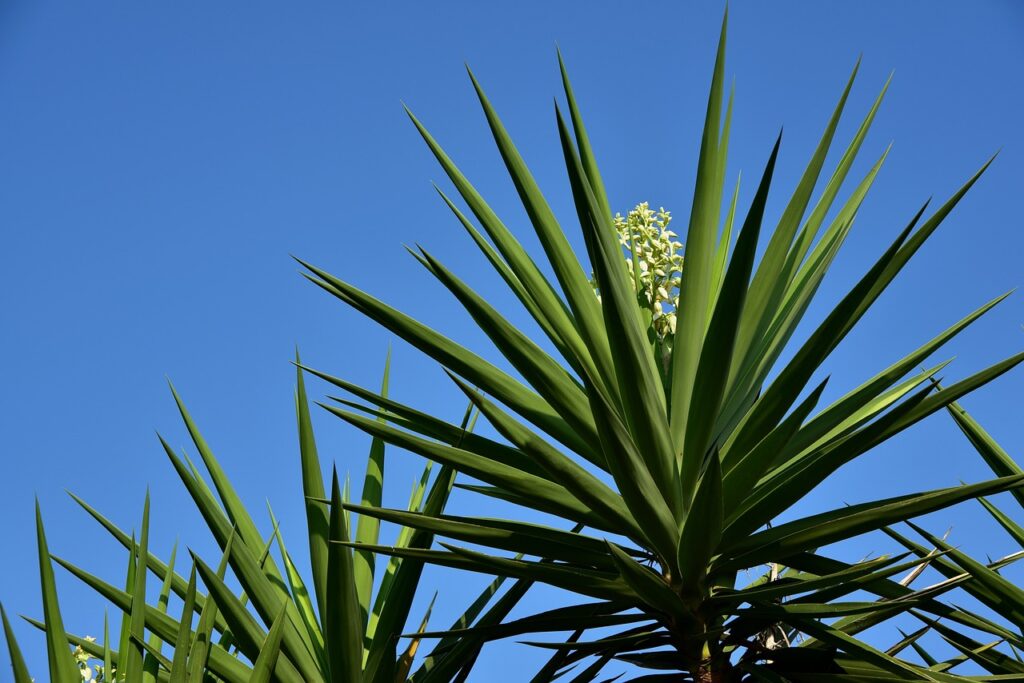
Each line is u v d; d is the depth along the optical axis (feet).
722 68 9.27
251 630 9.39
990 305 9.59
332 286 9.55
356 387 9.87
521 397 9.89
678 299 10.30
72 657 8.48
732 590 9.32
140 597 9.39
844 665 9.54
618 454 8.05
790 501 8.87
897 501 9.02
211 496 10.08
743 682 9.53
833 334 8.46
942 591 8.33
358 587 11.51
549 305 10.28
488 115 9.80
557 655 10.11
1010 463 11.80
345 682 9.92
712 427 9.03
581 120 11.02
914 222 7.85
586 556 9.45
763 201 7.57
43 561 8.50
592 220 8.14
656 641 9.47
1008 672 10.02
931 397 8.64
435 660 10.86
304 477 11.18
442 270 9.09
